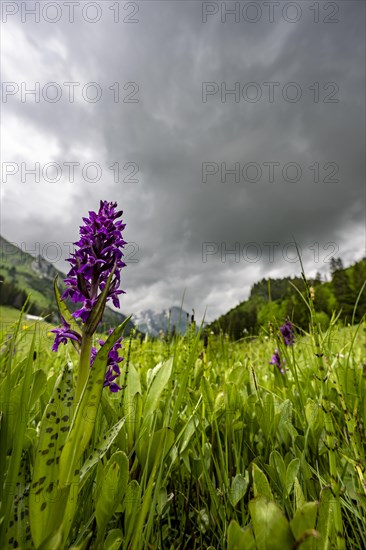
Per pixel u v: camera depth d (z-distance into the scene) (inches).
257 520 34.0
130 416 62.3
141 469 56.7
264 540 33.0
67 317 54.0
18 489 41.4
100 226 56.5
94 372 41.3
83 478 43.2
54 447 38.1
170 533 60.1
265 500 34.8
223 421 83.0
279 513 33.4
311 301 47.2
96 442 61.4
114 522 53.1
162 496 55.7
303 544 31.6
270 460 62.2
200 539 54.1
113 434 47.7
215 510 57.4
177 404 56.0
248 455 80.7
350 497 55.7
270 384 113.5
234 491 55.1
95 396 41.3
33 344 40.0
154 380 66.8
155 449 55.4
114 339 42.4
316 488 58.5
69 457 37.5
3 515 34.8
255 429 85.9
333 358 80.0
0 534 34.3
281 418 78.0
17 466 36.2
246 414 86.4
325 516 35.5
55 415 40.0
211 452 66.7
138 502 43.4
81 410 38.7
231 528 36.5
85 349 51.8
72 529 45.3
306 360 115.8
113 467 43.0
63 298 54.3
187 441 65.3
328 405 38.2
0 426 39.2
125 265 57.6
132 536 41.7
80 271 52.6
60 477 37.1
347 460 55.9
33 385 54.4
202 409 76.6
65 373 44.7
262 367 151.9
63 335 52.9
